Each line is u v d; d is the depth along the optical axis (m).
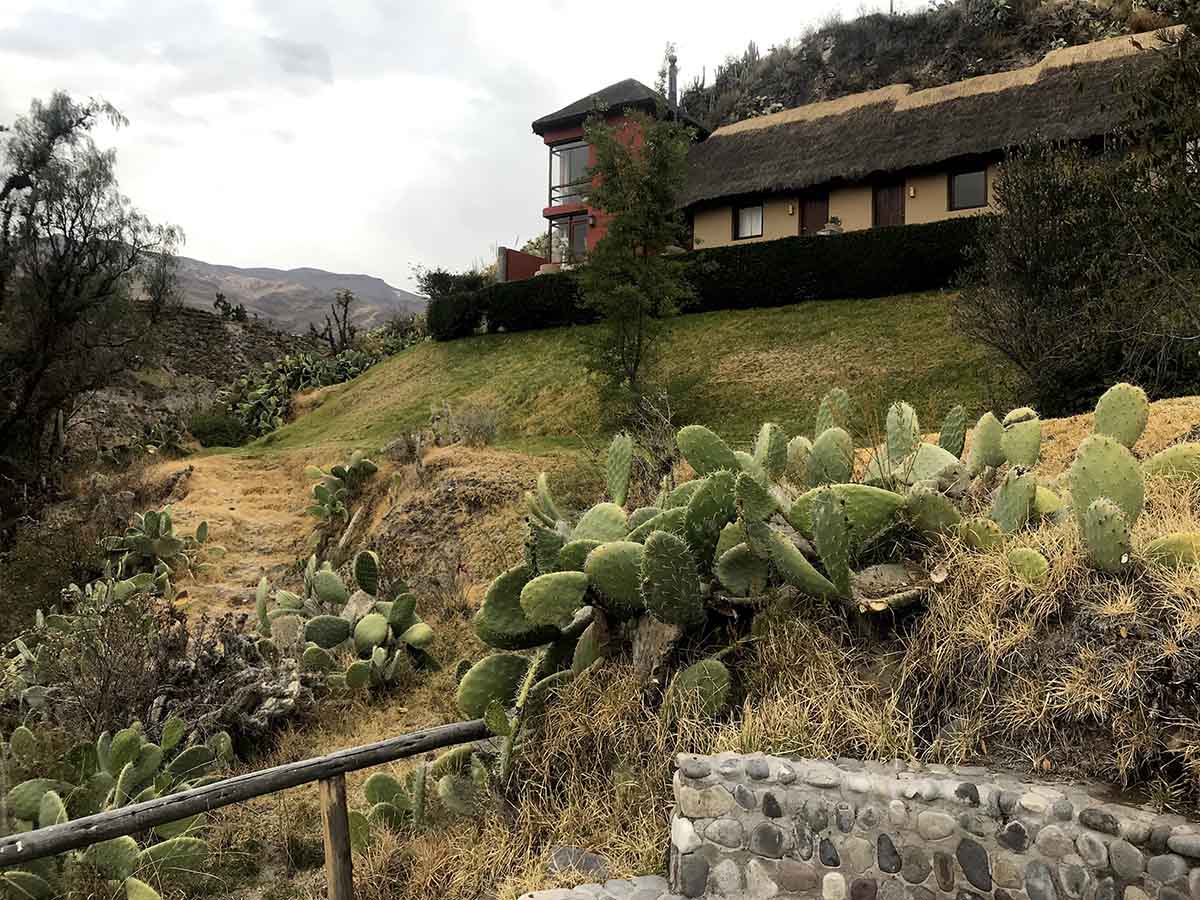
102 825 3.71
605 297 17.73
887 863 3.31
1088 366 11.93
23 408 24.88
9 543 18.14
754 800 3.49
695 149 27.45
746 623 4.77
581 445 15.52
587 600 4.95
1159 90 10.95
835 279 20.56
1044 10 36.12
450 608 10.18
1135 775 3.29
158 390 35.56
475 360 25.02
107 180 25.86
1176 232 10.57
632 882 3.73
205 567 14.32
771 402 17.16
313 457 18.89
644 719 4.54
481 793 4.94
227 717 7.19
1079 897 3.04
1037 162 13.73
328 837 4.21
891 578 4.54
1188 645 3.35
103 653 7.35
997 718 3.69
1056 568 3.85
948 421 6.09
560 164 33.00
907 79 37.34
